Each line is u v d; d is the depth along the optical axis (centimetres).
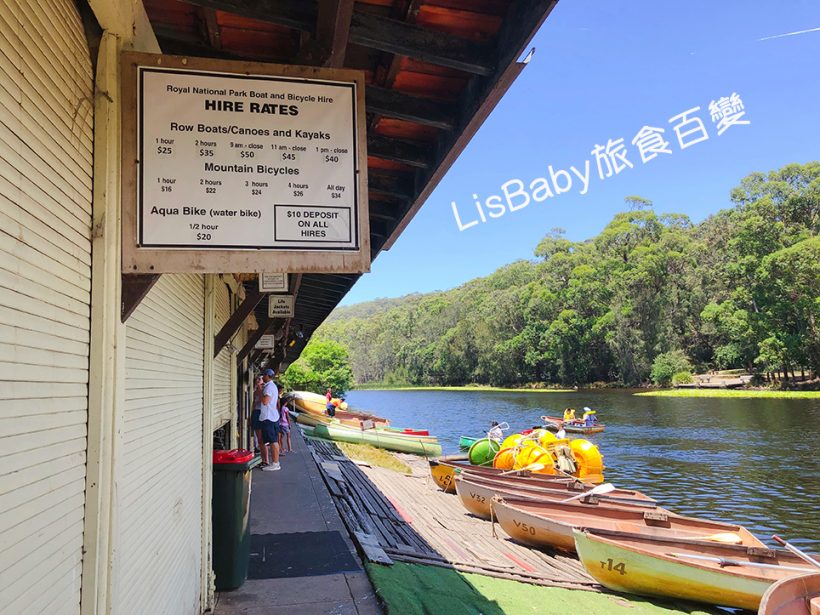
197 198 228
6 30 144
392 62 304
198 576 408
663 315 6912
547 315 8012
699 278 7038
